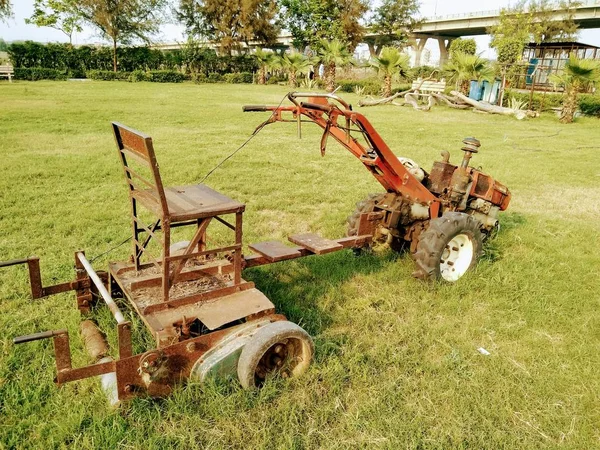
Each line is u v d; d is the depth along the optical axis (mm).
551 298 4805
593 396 3430
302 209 7375
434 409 3242
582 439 3057
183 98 25172
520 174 10602
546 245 6219
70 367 2840
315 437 2982
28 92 24828
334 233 6375
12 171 8664
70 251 5422
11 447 2818
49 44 43000
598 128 20328
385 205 5219
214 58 49531
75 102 20609
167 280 3303
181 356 3162
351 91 36750
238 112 19375
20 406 3082
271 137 14039
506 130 18438
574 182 10219
